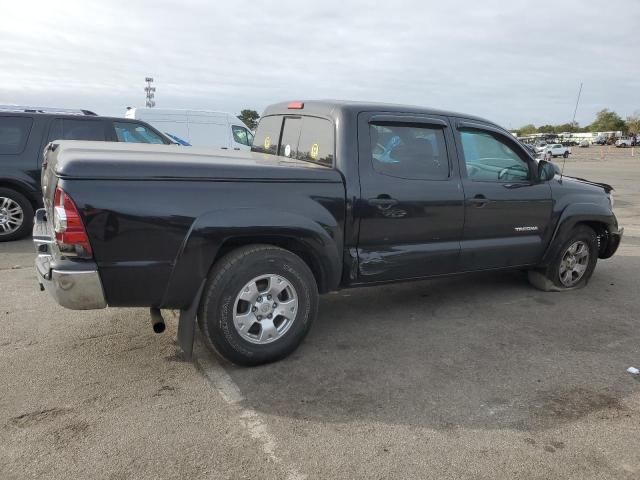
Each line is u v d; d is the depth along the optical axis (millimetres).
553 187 4926
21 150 7188
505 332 4215
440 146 4191
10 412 2859
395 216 3912
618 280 5895
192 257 3123
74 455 2502
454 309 4746
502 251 4645
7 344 3742
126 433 2693
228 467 2451
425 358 3691
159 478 2359
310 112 4109
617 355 3824
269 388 3207
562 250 5102
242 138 14633
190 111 13758
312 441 2672
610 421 2932
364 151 3777
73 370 3371
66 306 2961
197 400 3045
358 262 3828
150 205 2990
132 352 3654
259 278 3332
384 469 2463
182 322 3316
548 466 2518
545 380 3404
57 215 2887
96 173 2875
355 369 3492
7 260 6172
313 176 3512
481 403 3090
